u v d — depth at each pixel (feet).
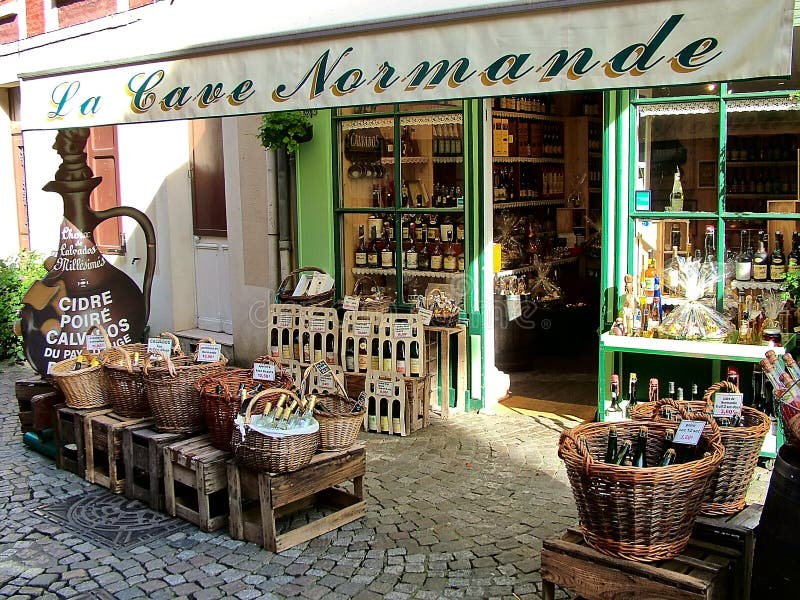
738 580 10.46
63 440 18.89
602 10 11.76
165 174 29.35
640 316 18.89
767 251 18.02
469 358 22.27
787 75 10.55
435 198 22.52
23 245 38.63
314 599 12.85
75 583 13.64
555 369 26.55
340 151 23.88
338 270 24.30
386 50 13.94
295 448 14.29
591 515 10.47
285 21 16.85
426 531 15.08
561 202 28.55
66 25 33.06
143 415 17.63
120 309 22.34
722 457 10.43
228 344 27.89
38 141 36.14
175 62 17.04
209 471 15.23
